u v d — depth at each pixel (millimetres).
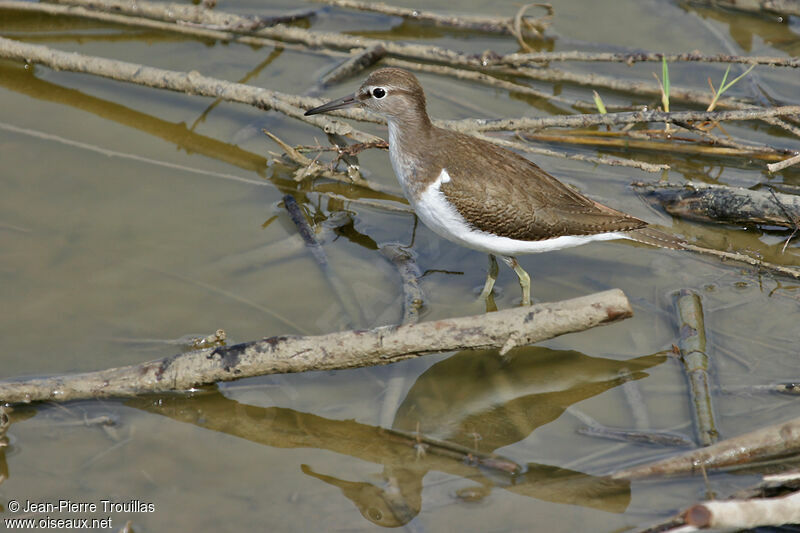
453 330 9766
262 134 15195
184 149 14734
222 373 9859
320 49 17266
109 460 9375
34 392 9750
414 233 13344
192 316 11367
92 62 15906
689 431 9781
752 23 17656
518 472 9367
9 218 12789
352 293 11914
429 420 10211
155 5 17578
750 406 10023
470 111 15766
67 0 17672
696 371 10383
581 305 9680
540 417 10258
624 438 9758
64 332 10961
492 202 11000
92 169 13992
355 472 9398
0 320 11047
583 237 11469
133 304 11500
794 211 12719
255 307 11586
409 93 11375
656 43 17172
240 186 13977
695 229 13367
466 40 17750
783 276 12141
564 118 14258
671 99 15812
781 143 14969
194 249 12578
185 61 16828
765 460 8984
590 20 17984
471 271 12703
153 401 10086
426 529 8688
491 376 10875
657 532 8281
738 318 11422
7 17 17828
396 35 17969
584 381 10742
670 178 14359
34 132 14695
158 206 13359
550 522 8758
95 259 12219
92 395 9859
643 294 12039
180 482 9188
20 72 16344
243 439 9766
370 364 9977
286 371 9938
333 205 13852
